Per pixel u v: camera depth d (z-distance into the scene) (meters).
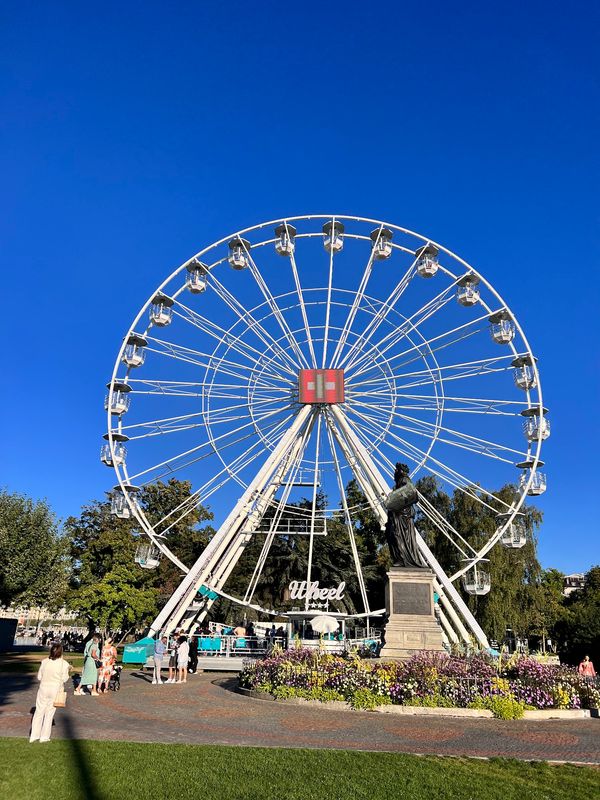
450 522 55.81
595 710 17.92
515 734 14.48
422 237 39.12
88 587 50.31
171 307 39.53
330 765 10.62
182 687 24.03
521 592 52.94
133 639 65.31
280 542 62.38
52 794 8.70
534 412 38.16
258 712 16.88
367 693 17.55
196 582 36.53
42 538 47.38
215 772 9.99
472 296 38.22
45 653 45.44
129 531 61.19
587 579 78.06
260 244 40.03
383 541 65.31
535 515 54.47
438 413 38.41
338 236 40.19
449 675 18.08
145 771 9.92
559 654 53.97
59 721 14.96
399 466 23.89
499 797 9.45
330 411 39.00
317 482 38.84
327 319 39.47
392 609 22.00
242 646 39.16
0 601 47.19
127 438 37.50
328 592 37.97
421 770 10.52
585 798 9.62
